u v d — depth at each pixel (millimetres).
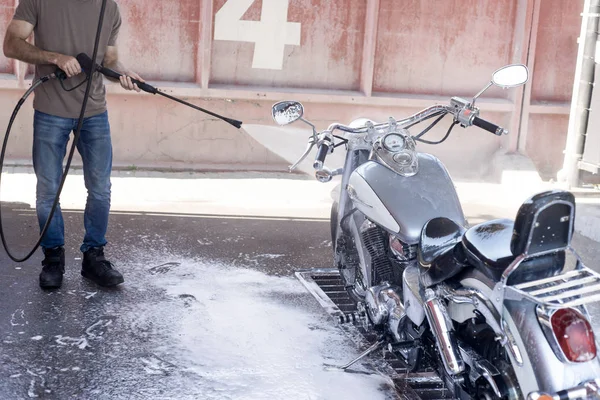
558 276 2893
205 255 5711
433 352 3506
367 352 3988
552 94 9086
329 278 5430
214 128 8453
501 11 8820
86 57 4598
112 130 8242
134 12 8117
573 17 8906
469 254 3070
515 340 2861
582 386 2754
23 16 4629
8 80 7844
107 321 4457
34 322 4387
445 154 9008
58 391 3656
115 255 5578
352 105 8680
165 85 8172
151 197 7215
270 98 8406
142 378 3822
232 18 8312
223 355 4113
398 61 8781
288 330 4465
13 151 8109
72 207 6680
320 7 8484
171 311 4652
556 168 9172
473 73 8945
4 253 5465
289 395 3725
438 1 8703
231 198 7371
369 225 4039
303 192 7734
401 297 3760
